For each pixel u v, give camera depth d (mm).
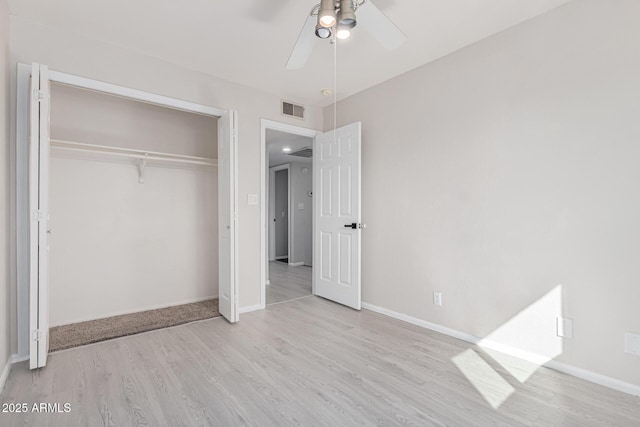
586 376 2014
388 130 3240
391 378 2025
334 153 3682
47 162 2070
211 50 2676
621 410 1704
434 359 2289
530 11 2168
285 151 5699
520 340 2311
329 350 2430
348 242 3506
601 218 1959
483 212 2506
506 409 1715
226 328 2881
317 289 3992
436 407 1731
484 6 2104
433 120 2842
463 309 2643
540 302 2213
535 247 2232
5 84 2064
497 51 2416
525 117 2275
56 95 2945
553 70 2143
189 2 2061
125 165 3293
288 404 1754
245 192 3371
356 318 3166
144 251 3406
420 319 2961
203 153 3840
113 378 2004
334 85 3381
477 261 2549
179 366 2166
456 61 2672
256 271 3451
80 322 2998
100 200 3143
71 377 2010
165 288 3547
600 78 1958
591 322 1999
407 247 3066
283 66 2955
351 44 2555
